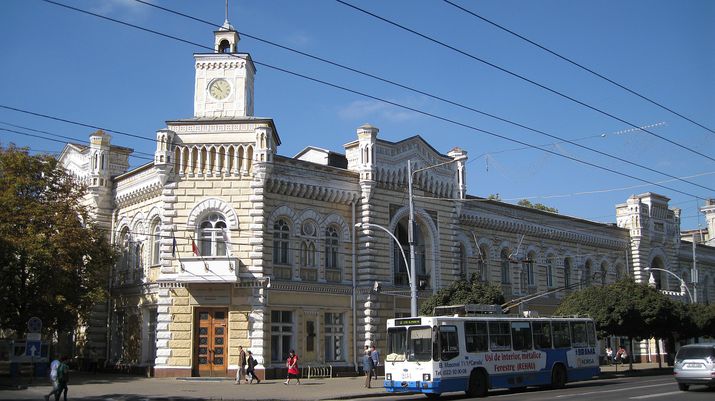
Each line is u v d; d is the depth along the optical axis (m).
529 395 32.44
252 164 43.19
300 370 43.41
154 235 45.75
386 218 49.03
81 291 44.22
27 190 44.59
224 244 42.97
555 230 65.25
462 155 55.44
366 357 37.56
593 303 52.84
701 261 84.62
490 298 43.66
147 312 45.56
